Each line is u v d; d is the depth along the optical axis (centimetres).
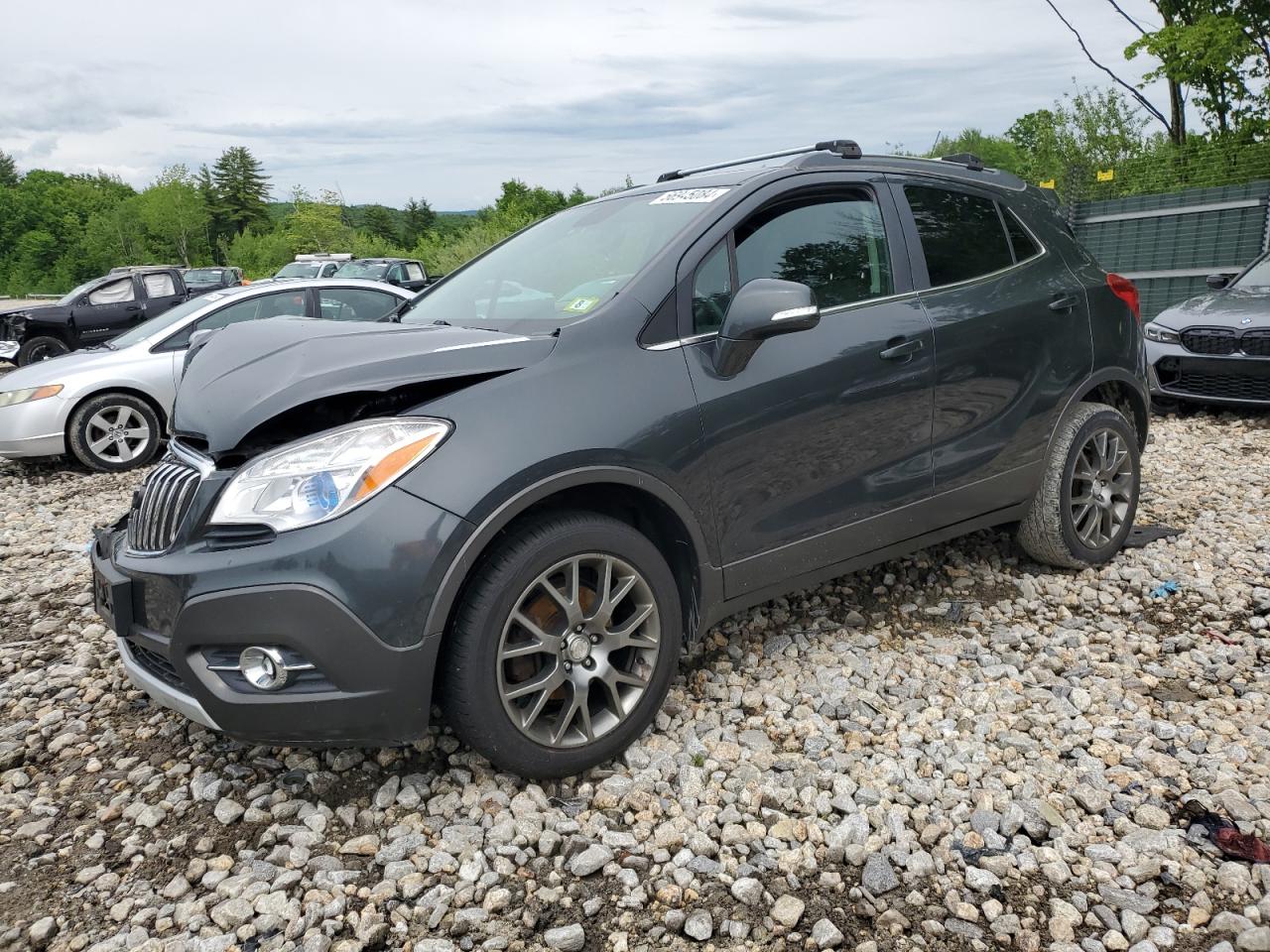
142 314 1600
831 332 326
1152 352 795
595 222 360
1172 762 277
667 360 291
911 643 364
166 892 241
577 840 252
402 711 248
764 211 328
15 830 271
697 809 265
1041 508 409
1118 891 226
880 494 343
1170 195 1203
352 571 238
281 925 228
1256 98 1523
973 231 385
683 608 311
